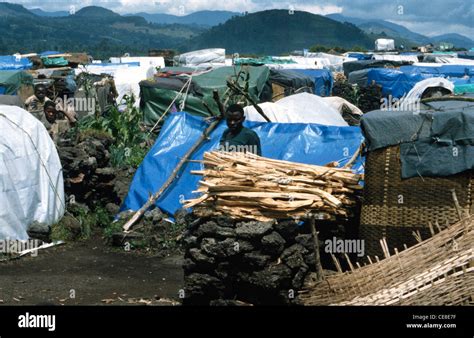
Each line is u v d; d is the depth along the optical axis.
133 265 9.70
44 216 10.95
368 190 7.16
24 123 10.98
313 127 11.97
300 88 26.27
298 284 6.80
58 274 9.10
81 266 9.58
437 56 50.59
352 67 41.44
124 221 11.42
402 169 6.91
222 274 6.92
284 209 6.77
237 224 6.82
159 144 12.48
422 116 6.87
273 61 42.75
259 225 6.71
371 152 7.10
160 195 11.52
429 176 6.82
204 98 21.08
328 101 19.62
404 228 6.97
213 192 6.98
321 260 7.43
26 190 10.63
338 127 11.80
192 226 7.18
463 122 6.65
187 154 11.96
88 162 12.25
